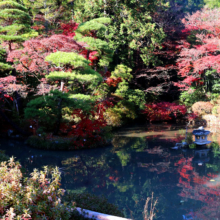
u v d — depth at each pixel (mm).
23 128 14969
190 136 14406
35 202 3199
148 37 21578
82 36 17016
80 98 11789
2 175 3373
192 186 7512
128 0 19859
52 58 11617
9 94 15594
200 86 21141
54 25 21875
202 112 19250
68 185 7691
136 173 8758
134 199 6711
